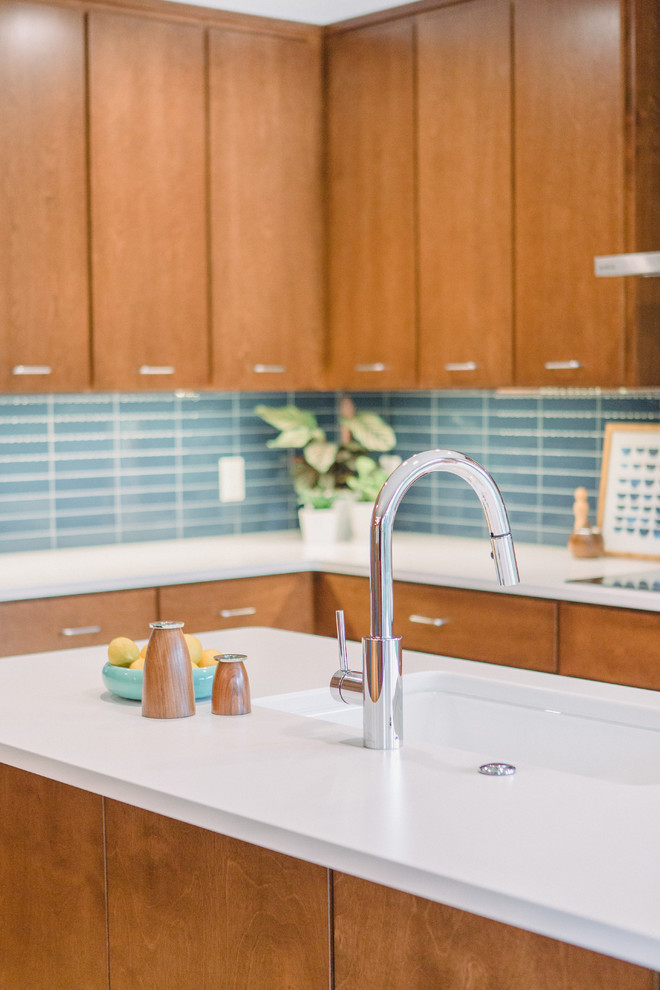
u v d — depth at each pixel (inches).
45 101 145.8
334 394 192.5
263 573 151.7
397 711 67.6
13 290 144.8
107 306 151.9
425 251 157.1
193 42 157.0
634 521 149.6
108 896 65.2
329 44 167.2
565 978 46.0
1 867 72.5
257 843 56.1
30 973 71.1
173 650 75.2
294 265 167.8
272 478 186.7
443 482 178.7
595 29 136.3
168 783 61.4
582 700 79.4
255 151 163.2
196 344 159.6
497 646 135.6
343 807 57.2
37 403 162.4
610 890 46.7
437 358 156.8
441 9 152.5
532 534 167.3
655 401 151.9
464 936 49.2
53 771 67.1
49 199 146.8
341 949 53.8
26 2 143.6
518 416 168.2
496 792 59.4
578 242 139.9
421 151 156.5
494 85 147.2
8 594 132.3
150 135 154.1
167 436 175.0
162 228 155.8
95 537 168.7
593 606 126.3
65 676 88.7
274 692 81.7
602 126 136.6
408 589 145.3
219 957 59.2
